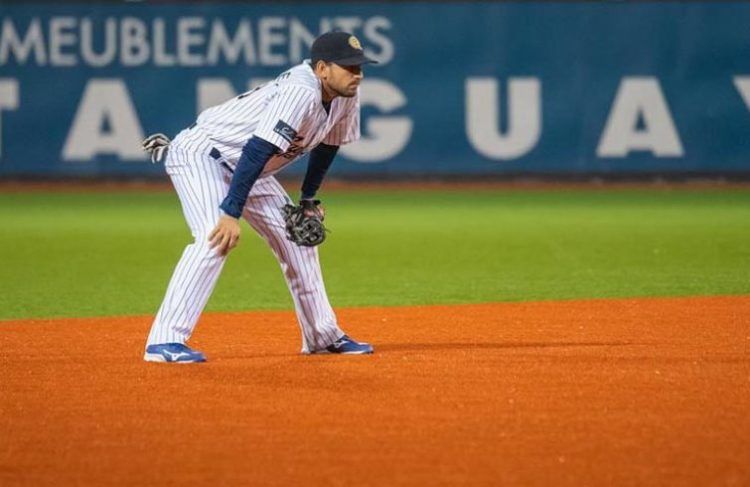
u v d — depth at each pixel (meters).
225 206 24.34
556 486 16.47
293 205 25.77
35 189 87.62
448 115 86.69
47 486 16.72
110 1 86.38
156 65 86.69
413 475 17.03
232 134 25.48
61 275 46.31
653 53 85.38
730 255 50.56
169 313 25.75
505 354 26.89
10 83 86.81
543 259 50.03
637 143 86.06
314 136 25.02
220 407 21.45
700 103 85.44
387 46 86.19
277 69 86.69
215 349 28.23
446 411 20.98
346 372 24.61
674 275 44.44
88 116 87.00
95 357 26.95
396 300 38.81
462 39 86.12
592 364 25.45
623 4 85.25
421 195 82.25
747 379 23.72
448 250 53.53
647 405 21.41
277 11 86.38
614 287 41.31
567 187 86.69
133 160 87.31
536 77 86.12
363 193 83.69
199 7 86.38
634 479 16.75
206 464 17.73
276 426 20.00
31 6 86.38
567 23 85.62
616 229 61.19
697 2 84.88
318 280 26.56
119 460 18.02
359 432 19.53
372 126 87.25
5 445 18.95
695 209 71.25
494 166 87.00
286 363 25.75
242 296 40.50
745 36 84.62
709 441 18.81
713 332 30.16
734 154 85.44
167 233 61.09
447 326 31.97
